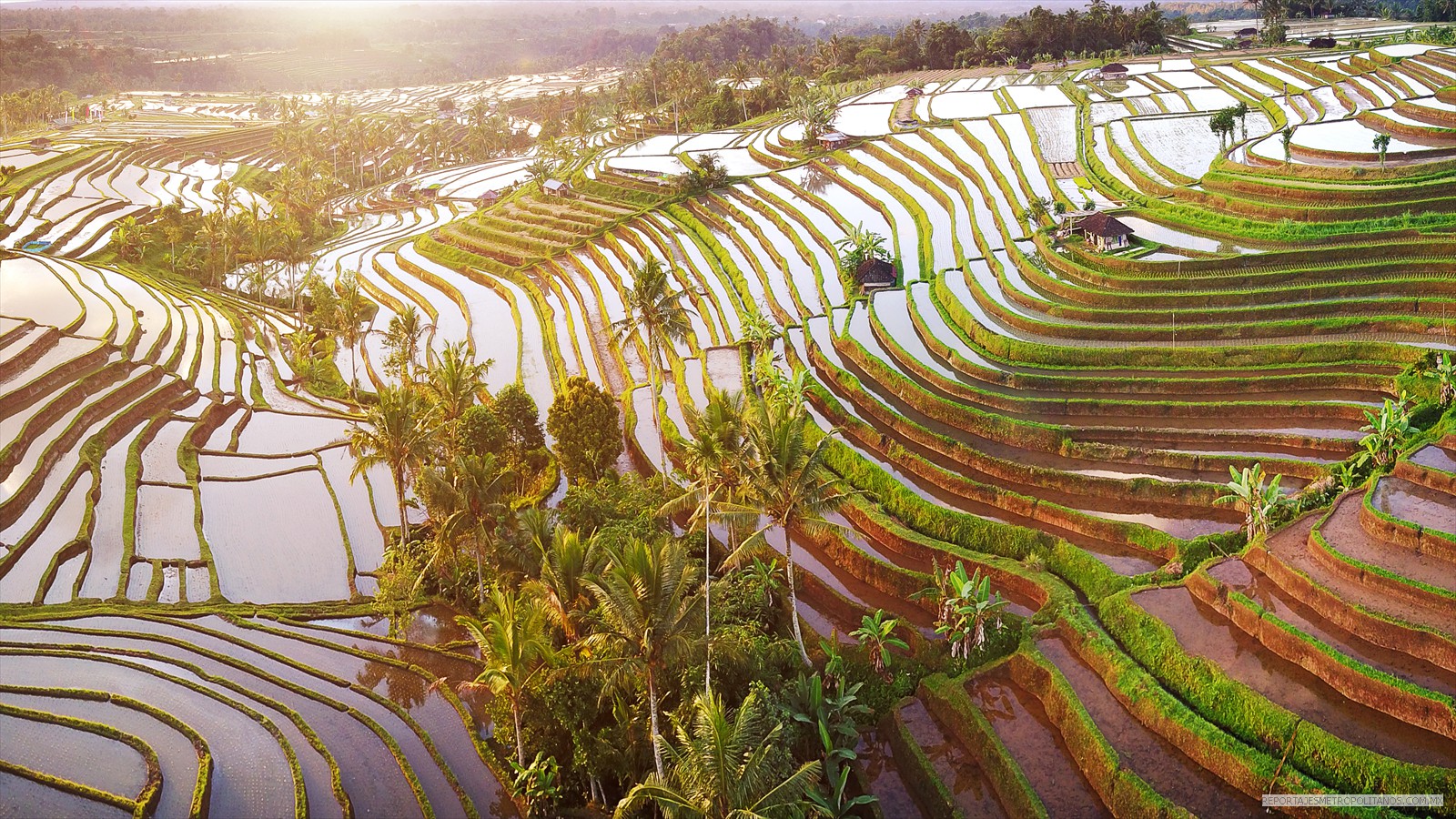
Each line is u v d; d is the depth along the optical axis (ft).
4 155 549.95
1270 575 144.56
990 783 126.62
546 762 132.36
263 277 393.09
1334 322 209.97
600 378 272.10
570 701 130.31
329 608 181.68
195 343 311.47
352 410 279.90
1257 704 121.49
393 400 185.98
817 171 414.41
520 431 224.12
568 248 385.91
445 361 231.50
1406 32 505.25
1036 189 327.26
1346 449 172.55
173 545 200.95
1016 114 431.84
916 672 146.20
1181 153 337.93
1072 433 189.98
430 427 210.59
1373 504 149.69
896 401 220.02
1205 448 181.78
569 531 136.26
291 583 191.11
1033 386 211.82
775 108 572.92
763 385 225.76
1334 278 229.04
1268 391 197.57
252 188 582.76
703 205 394.11
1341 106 367.86
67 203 473.67
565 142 568.82
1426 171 271.49
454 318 350.02
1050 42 613.11
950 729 135.64
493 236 422.41
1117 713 130.11
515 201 471.62
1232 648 133.49
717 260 335.67
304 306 382.01
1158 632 137.69
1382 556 138.82
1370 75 398.01
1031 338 229.66
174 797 130.31
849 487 189.06
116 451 236.43
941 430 204.64
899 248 304.71
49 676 155.53
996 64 623.36
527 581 149.07
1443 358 176.55
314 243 501.97
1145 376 207.72
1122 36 595.47
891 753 136.26
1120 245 265.75
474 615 177.06
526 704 134.72
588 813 130.82
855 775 131.44
